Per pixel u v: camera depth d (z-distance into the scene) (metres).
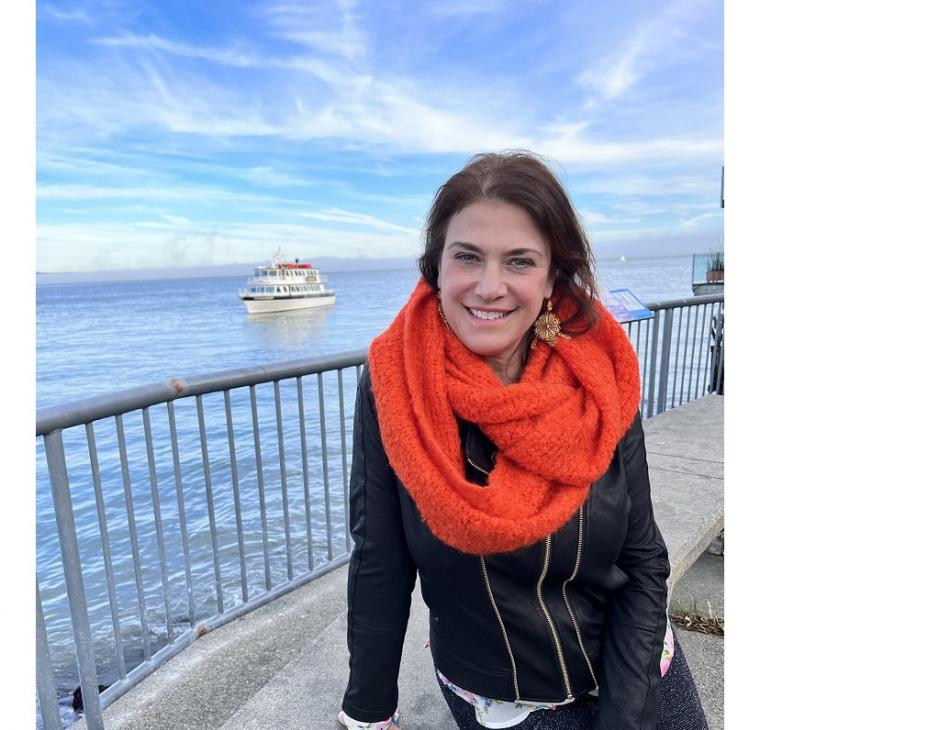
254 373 2.41
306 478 2.80
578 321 1.33
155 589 4.80
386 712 1.45
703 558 3.41
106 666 3.74
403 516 1.29
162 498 6.73
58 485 1.74
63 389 22.12
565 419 1.17
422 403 1.17
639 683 1.28
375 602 1.36
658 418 4.75
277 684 1.84
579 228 1.25
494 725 1.36
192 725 2.03
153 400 2.04
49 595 4.84
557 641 1.27
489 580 1.22
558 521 1.12
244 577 2.65
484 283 1.15
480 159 1.23
